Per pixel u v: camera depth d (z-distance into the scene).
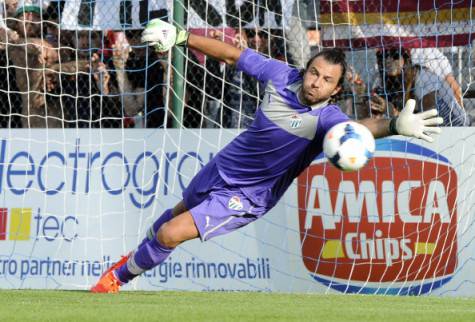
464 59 26.84
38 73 27.39
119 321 14.38
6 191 26.03
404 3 26.69
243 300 19.97
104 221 25.78
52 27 27.59
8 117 27.64
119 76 27.44
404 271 24.98
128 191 25.80
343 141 16.58
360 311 16.91
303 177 25.28
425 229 24.97
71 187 25.91
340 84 18.02
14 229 25.95
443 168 25.05
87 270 25.64
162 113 27.12
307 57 27.00
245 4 27.00
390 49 26.66
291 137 18.45
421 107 26.66
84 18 27.52
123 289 25.06
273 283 25.11
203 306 17.56
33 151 26.09
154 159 25.78
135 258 20.38
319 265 25.17
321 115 18.20
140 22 27.31
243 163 19.05
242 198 19.31
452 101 26.48
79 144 26.00
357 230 25.12
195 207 19.31
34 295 20.41
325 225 25.20
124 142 25.91
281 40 27.05
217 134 25.67
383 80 26.73
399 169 25.12
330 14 26.92
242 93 27.20
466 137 25.03
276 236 25.27
